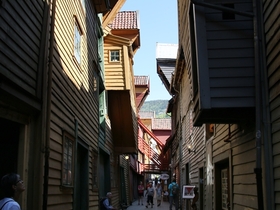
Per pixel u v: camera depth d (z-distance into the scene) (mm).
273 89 5918
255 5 6480
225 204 10102
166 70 24469
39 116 6379
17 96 5406
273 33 5859
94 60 12883
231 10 6523
